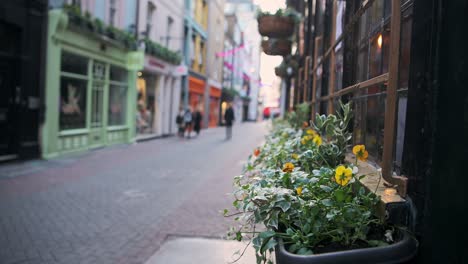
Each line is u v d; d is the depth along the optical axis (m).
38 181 7.42
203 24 28.27
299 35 10.38
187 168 9.46
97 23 11.97
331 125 2.58
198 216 5.20
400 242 1.48
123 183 7.46
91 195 6.39
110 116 14.54
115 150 13.09
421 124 1.57
